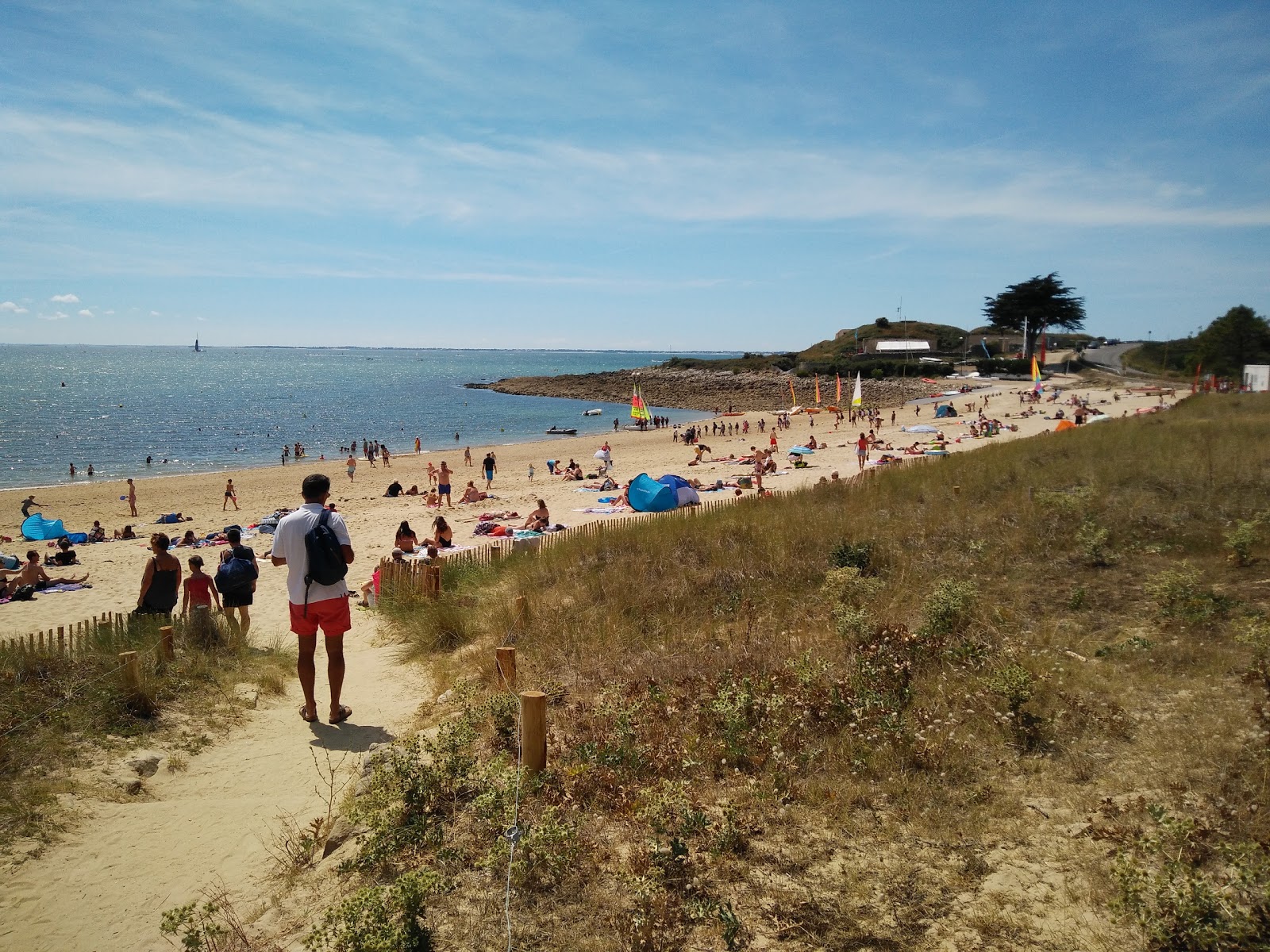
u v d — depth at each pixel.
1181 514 9.82
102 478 39.12
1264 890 2.87
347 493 32.44
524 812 4.09
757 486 23.22
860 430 50.00
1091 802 3.88
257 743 5.59
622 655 6.68
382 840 3.77
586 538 11.83
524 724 4.52
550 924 3.27
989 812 3.88
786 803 4.11
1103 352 110.38
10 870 3.85
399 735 5.66
